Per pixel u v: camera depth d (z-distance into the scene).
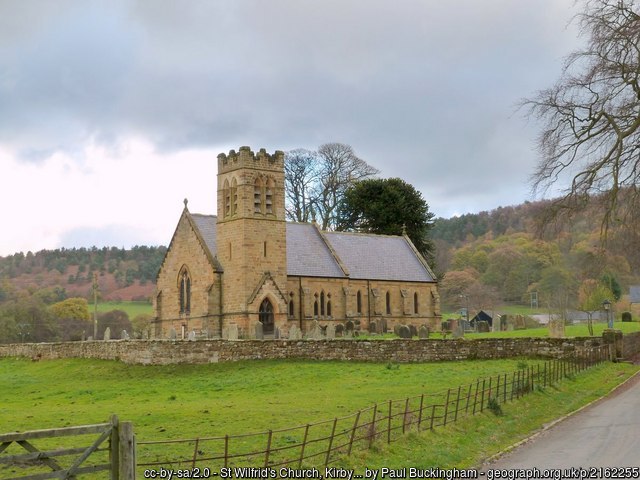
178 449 25.64
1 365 72.44
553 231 50.44
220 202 81.06
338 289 88.44
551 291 132.38
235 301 78.00
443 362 55.19
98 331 136.12
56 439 28.30
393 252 99.12
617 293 129.88
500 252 171.75
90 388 52.25
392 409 33.09
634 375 49.66
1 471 22.55
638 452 25.73
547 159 48.88
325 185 124.50
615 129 46.19
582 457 25.41
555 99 47.97
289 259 85.75
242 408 35.56
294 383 47.81
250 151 78.88
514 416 33.59
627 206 48.56
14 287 195.00
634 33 44.44
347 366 54.34
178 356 58.31
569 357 48.81
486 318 116.81
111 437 17.88
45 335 129.50
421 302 97.12
